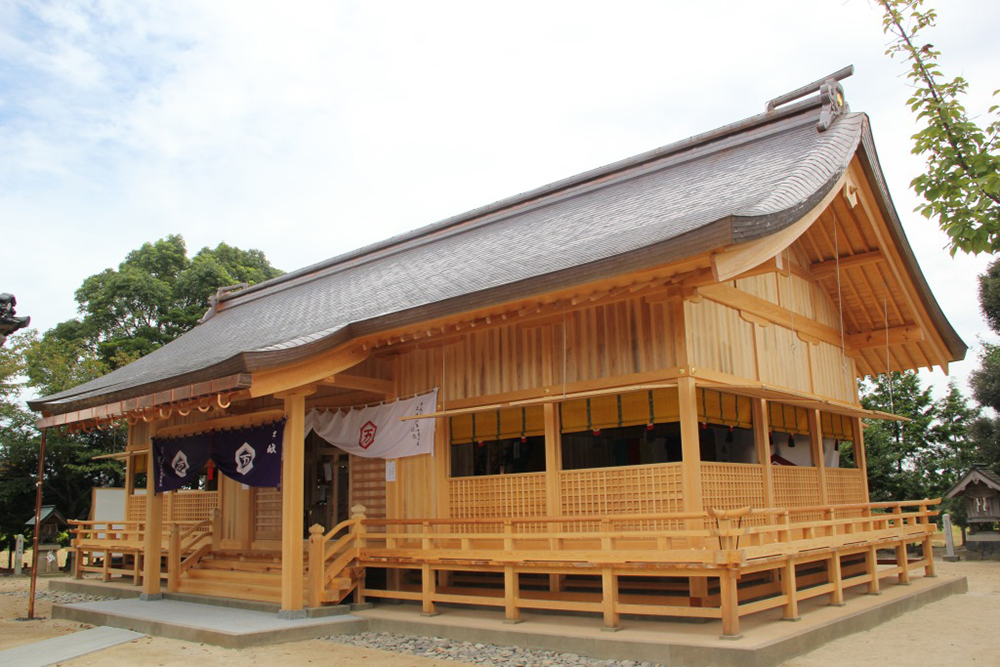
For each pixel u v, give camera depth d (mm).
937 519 26594
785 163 11055
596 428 10055
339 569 11062
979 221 5801
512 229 14781
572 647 8430
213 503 15594
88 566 17609
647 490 9477
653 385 9133
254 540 14570
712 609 7973
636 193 13367
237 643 9180
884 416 13227
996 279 21219
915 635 9109
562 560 9086
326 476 14711
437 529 11492
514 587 9609
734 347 10523
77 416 12453
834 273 13297
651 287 8930
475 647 9039
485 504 11008
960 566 17969
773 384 11406
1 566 24359
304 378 10586
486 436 11164
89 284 36062
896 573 12445
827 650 8227
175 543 13609
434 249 16406
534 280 8922
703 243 7641
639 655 7895
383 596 11133
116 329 34469
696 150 13641
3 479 24766
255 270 37500
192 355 16125
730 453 12195
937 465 24469
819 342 13297
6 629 11430
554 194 15398
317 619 10305
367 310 12766
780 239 8852
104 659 8883
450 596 10219
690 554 8094
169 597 13109
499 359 11195
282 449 11180
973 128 5926
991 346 22203
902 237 12367
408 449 12008
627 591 10516
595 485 9938
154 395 10977
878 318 14109
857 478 13977
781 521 10906
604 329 10109
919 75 6203
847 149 10992
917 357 14766
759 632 8125
